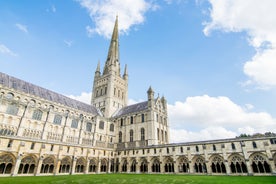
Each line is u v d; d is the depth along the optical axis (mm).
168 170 56281
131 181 31719
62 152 55938
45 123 61781
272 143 42188
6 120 53344
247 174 42562
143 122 78125
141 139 75875
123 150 71750
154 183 28422
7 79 62781
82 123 73875
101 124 83125
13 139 46438
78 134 71750
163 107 89375
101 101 101812
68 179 35375
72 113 75875
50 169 52625
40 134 60062
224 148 47750
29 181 30734
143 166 63000
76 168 59312
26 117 57406
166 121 86188
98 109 98125
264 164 42125
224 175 43562
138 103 93688
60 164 54750
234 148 46438
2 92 56688
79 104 86500
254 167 43281
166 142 81188
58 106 71562
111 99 98188
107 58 119188
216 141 49750
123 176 44406
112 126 88500
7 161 44531
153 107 78875
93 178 38031
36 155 49750
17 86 63688
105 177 41000
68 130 68438
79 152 61312
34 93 67250
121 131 85125
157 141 74312
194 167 51188
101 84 108062
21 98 60938
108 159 71875
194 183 27219
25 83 68688
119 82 109500
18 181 30422
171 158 56406
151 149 62688
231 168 45875
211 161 49062
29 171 48125
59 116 67375
